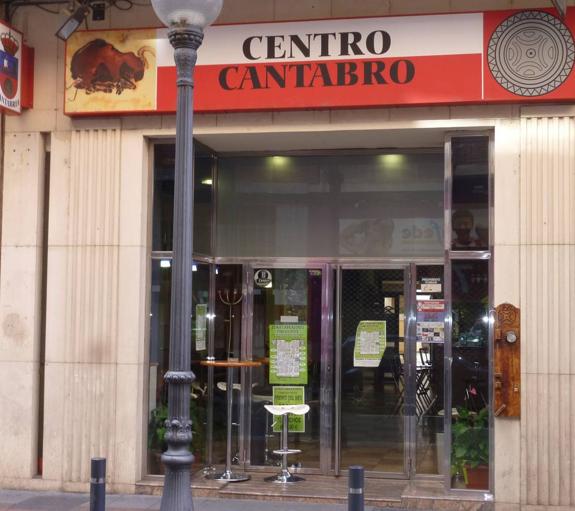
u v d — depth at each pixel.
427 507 8.85
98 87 9.68
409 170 10.30
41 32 10.03
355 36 9.12
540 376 8.72
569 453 8.64
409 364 10.06
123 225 9.73
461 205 9.18
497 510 8.72
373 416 10.10
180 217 6.46
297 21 9.25
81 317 9.73
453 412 9.10
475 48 8.88
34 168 9.98
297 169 10.60
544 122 8.88
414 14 9.02
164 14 6.53
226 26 9.39
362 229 10.37
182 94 6.55
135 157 9.76
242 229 10.69
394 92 9.02
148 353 9.84
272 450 10.34
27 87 9.95
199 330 10.30
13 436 9.82
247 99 9.32
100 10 9.80
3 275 9.97
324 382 10.26
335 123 9.32
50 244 9.87
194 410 10.12
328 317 10.34
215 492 9.38
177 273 6.43
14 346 9.88
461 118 9.05
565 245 8.77
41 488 9.70
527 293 8.80
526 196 8.87
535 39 8.78
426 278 10.16
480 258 9.10
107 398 9.62
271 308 10.52
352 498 6.04
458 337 9.13
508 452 8.73
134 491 9.50
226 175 10.77
